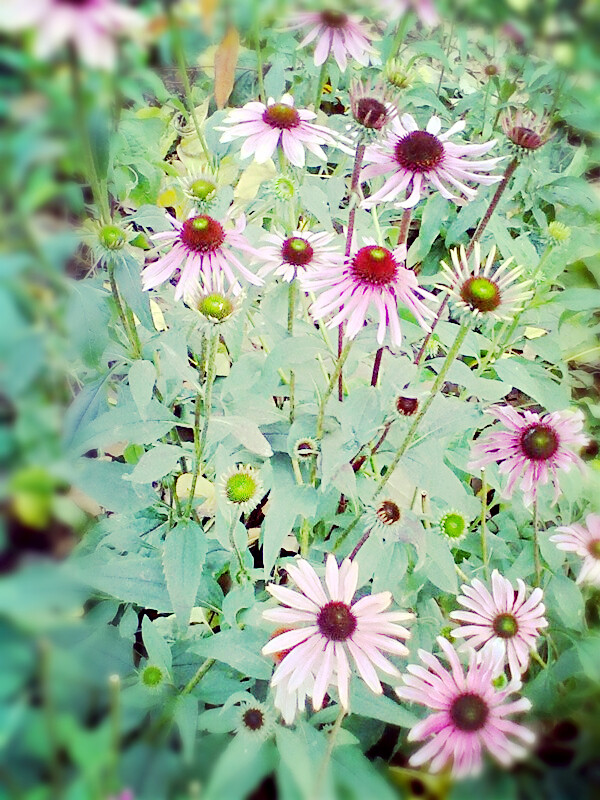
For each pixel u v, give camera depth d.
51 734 0.37
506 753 0.42
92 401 0.54
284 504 0.54
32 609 0.42
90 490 0.52
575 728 0.51
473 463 0.52
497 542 0.61
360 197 0.55
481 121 0.96
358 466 0.62
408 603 0.56
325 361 0.64
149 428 0.50
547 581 0.57
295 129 0.60
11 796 0.36
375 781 0.44
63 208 0.53
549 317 0.70
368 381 0.67
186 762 0.44
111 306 0.57
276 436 0.59
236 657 0.48
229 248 0.52
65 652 0.43
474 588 0.50
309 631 0.42
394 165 0.53
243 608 0.55
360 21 0.68
